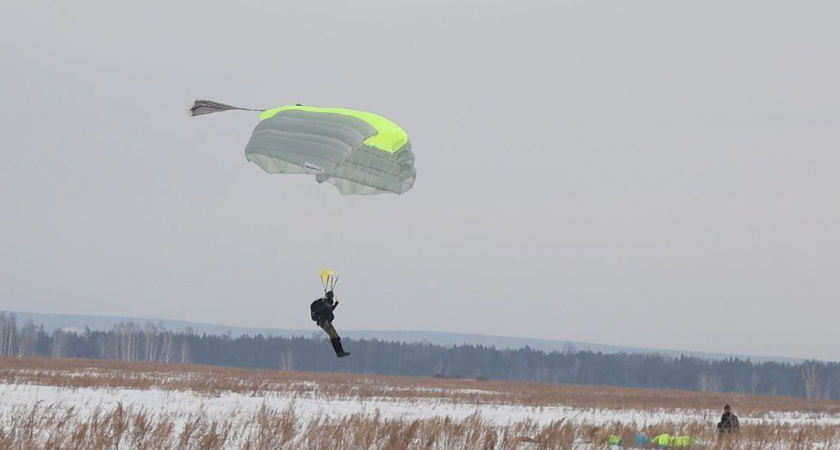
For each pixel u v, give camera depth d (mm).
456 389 193500
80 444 42781
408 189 57375
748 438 65312
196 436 45969
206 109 48125
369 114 53125
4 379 111688
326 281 45875
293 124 49719
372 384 197125
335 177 55531
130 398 89375
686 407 154625
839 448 67062
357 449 46531
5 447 40562
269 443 45750
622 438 63000
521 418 99625
